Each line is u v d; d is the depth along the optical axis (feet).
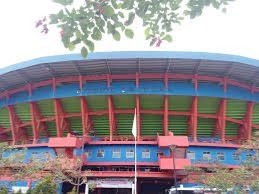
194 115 164.35
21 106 184.75
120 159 160.56
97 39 24.86
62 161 135.74
